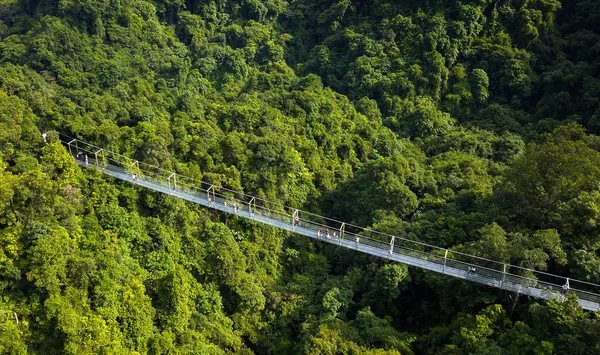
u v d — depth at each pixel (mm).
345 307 40656
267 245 47781
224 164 49031
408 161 52594
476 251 37188
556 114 62438
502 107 65438
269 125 54875
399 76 66875
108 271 34531
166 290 37125
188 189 44312
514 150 56500
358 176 52531
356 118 62031
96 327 31547
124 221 39094
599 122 55906
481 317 34500
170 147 48125
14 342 29547
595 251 36844
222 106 56375
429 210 46625
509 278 35250
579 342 31047
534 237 36094
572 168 37281
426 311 41250
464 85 67438
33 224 32781
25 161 37688
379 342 36969
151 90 56531
